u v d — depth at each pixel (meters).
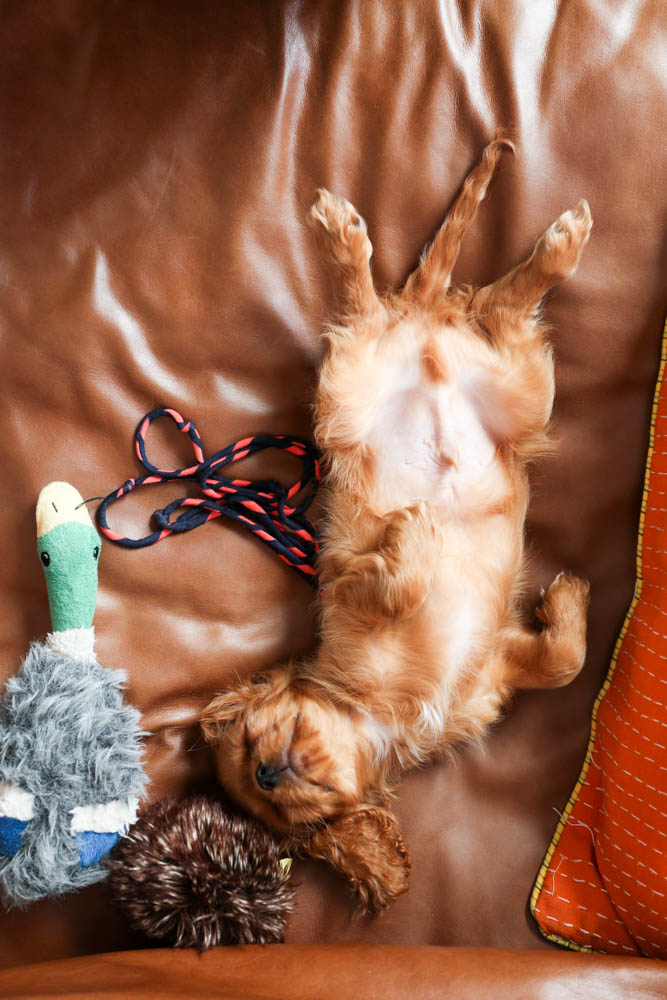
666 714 0.91
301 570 0.97
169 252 0.94
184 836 0.90
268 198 0.94
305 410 0.97
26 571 0.95
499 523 0.96
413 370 0.94
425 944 0.97
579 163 0.95
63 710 0.89
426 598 0.94
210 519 0.97
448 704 0.96
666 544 0.94
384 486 0.96
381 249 0.95
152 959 0.87
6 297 0.94
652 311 0.96
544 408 0.95
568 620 0.96
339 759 0.93
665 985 0.85
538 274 0.93
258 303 0.95
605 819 0.95
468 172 0.94
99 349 0.95
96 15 0.93
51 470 0.95
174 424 0.96
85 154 0.94
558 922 0.96
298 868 0.97
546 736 0.99
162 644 0.96
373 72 0.94
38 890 0.89
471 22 0.94
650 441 0.96
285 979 0.85
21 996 0.81
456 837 0.98
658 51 0.94
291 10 0.93
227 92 0.94
